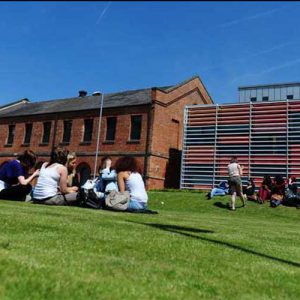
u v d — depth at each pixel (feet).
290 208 62.23
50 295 9.25
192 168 95.91
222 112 94.58
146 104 104.99
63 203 31.68
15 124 129.70
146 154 102.27
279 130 86.99
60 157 32.42
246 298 10.82
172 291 10.44
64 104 130.21
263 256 16.52
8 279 9.77
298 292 12.01
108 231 18.22
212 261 14.35
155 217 28.91
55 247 13.76
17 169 32.73
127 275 11.23
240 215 57.62
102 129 110.93
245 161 89.61
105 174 36.73
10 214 20.94
